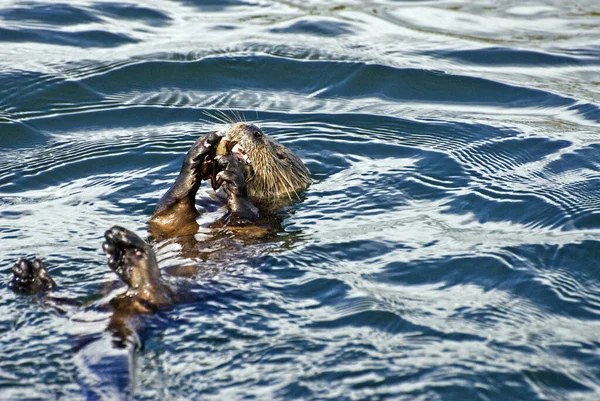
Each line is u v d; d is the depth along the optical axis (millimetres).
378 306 15516
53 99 29078
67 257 17578
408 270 17406
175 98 29734
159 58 32219
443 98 30453
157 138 26297
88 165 24328
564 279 17203
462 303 15945
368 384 13016
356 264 17594
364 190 22250
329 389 12891
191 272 16656
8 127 26984
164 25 36594
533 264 17750
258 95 30266
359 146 25969
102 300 15172
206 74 31484
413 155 25188
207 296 15516
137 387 12727
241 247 18094
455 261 17750
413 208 21125
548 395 12984
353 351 13898
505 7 41188
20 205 21312
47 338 13922
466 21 38719
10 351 13531
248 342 14102
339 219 20297
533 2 42062
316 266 17250
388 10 40250
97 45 33594
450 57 33750
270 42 34500
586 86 31203
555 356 14000
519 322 15234
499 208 21156
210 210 20562
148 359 13508
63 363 13211
